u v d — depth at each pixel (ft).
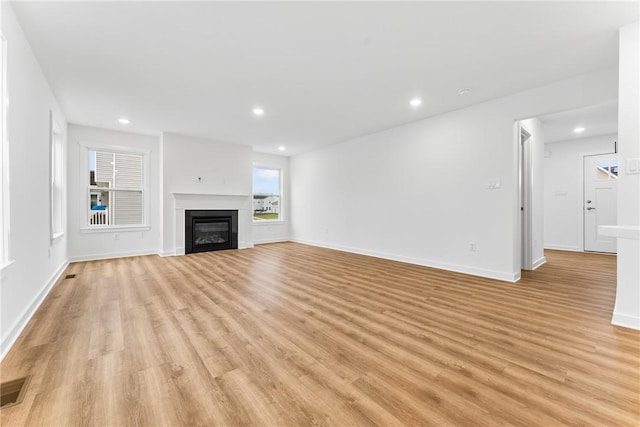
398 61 8.93
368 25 7.20
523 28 7.25
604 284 11.06
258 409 4.20
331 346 6.12
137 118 14.53
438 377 4.98
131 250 17.33
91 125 15.69
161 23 7.13
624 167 7.09
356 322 7.40
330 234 20.92
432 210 14.29
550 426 3.83
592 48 8.14
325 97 11.81
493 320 7.52
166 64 9.14
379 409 4.19
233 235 20.40
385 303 8.87
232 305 8.67
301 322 7.40
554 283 11.20
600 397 4.41
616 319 7.18
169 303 8.84
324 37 7.72
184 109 13.23
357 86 10.75
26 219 7.62
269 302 8.96
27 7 6.49
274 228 24.63
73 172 15.43
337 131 17.04
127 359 5.58
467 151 12.86
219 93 11.41
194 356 5.71
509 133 11.49
